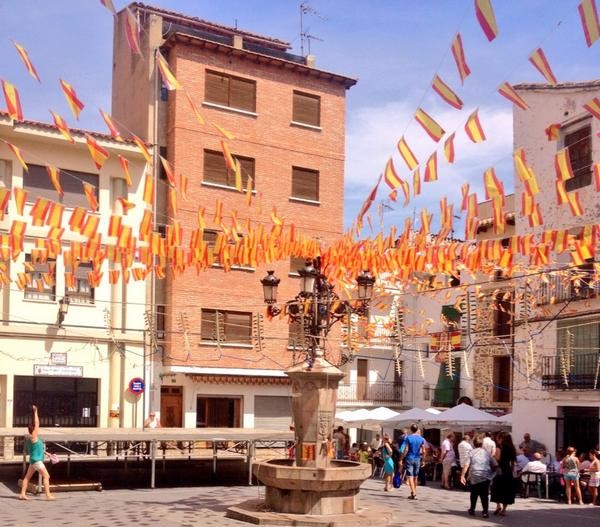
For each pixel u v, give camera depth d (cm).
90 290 3122
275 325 3475
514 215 3136
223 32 3803
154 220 3166
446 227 1520
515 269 2136
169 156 3350
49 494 1983
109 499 2003
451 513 1894
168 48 3425
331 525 1586
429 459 2981
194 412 3319
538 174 2933
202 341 3322
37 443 1989
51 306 3044
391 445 2605
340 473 1648
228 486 2394
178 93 3347
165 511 1783
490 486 1984
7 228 2916
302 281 1795
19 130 2948
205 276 3347
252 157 3488
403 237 1650
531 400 2961
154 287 3266
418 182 1180
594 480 2220
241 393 3428
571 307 2764
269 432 2461
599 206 2689
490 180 1210
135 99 3472
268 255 1692
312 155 3628
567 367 2434
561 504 2220
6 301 2967
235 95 3481
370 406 4169
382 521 1650
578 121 2800
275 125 3550
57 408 3066
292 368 1781
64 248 3042
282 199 3538
